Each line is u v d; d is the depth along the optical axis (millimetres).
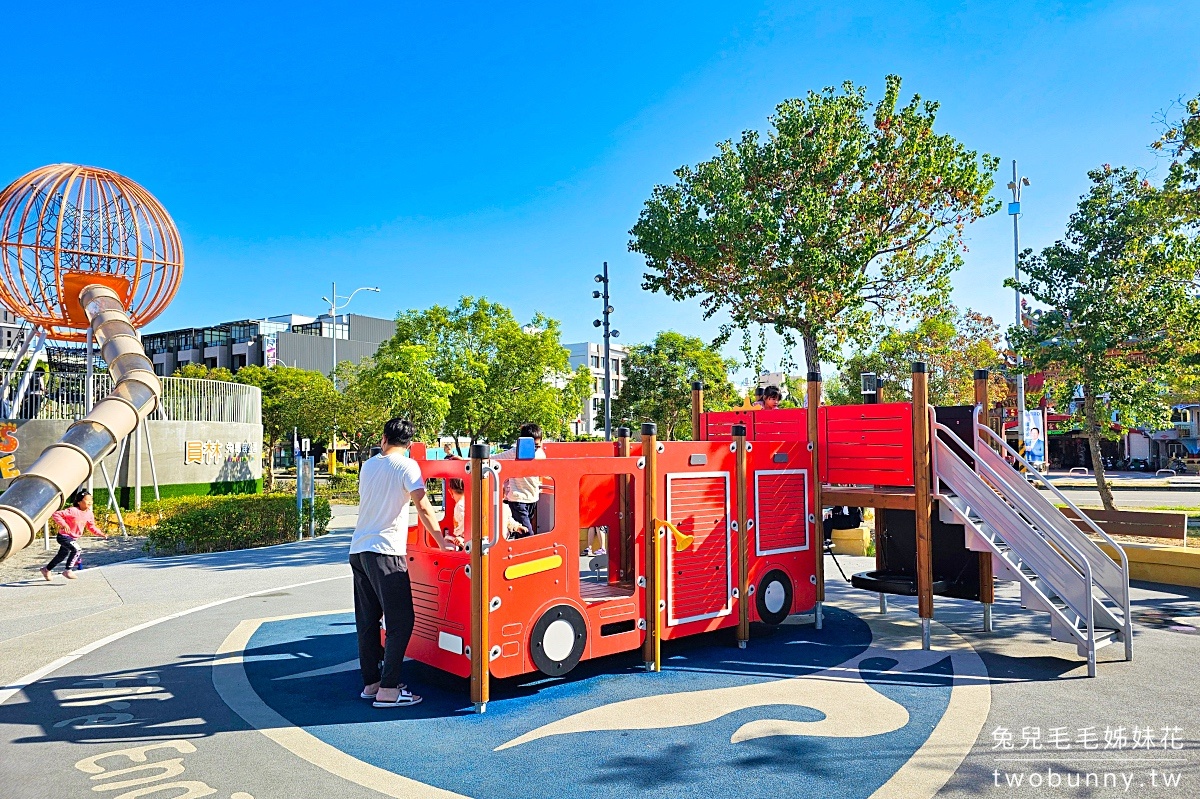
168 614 8641
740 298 15305
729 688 5773
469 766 4336
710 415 9125
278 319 77188
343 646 7141
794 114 14172
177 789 4051
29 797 3965
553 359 32000
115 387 13891
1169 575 9867
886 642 7168
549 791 4000
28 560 13398
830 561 12352
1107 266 13680
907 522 8188
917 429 6977
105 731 4934
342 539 16281
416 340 31750
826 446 7824
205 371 51156
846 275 13703
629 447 7250
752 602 7090
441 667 5617
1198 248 13023
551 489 6227
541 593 5586
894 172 13984
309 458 17047
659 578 6289
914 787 3992
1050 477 38062
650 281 15852
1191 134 12414
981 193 14203
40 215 17562
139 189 18969
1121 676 5984
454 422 31641
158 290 19344
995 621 8047
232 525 14750
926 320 16297
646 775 4191
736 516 6930
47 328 18594
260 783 4121
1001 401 30938
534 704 5434
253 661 6621
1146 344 13867
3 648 7102
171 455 22969
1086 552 6871
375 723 5066
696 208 14930
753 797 3902
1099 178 14453
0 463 19172
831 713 5184
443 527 6207
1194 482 32906
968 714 5113
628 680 6004
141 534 16875
